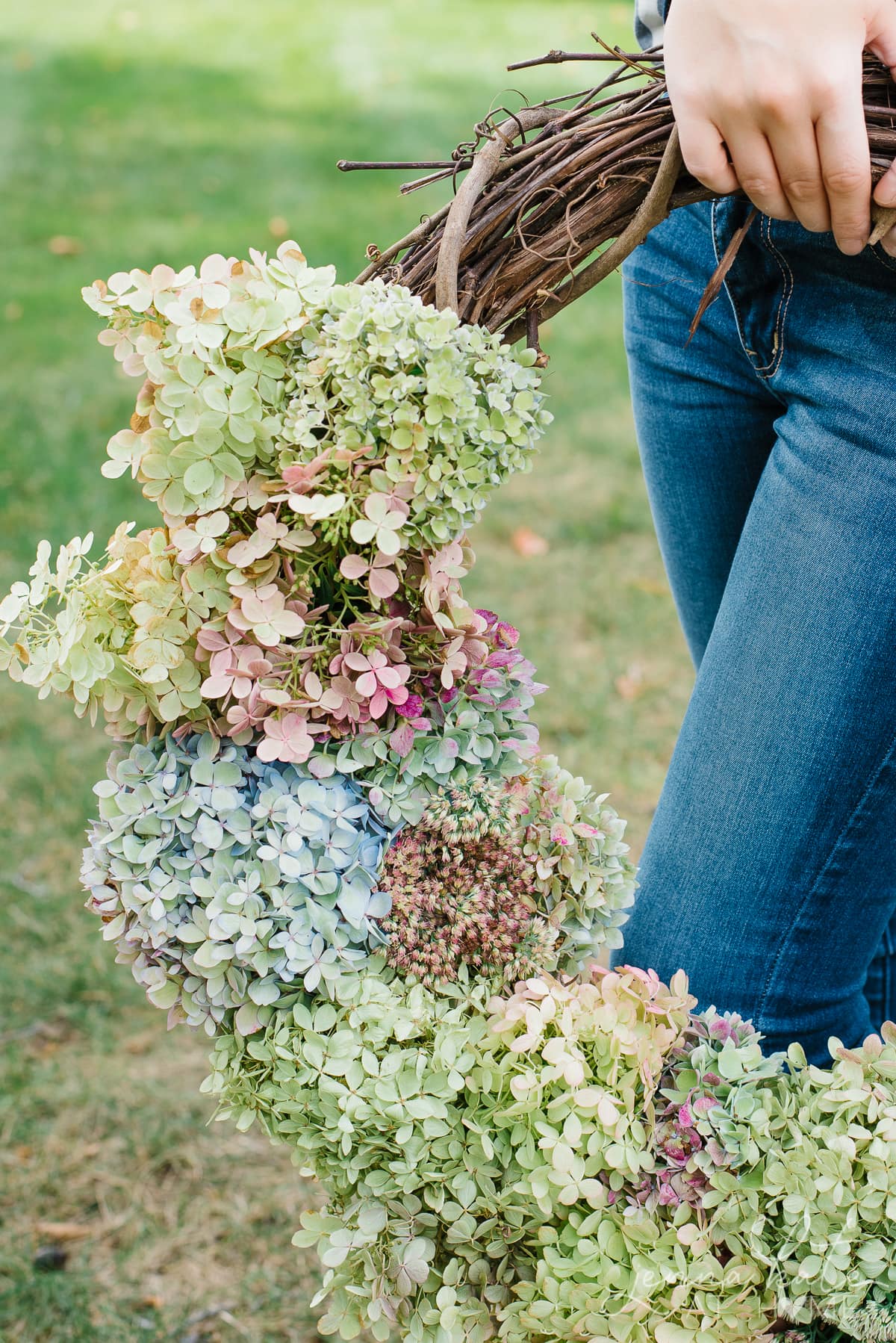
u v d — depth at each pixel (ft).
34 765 8.55
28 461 12.07
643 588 10.39
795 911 3.29
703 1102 2.93
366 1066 2.89
